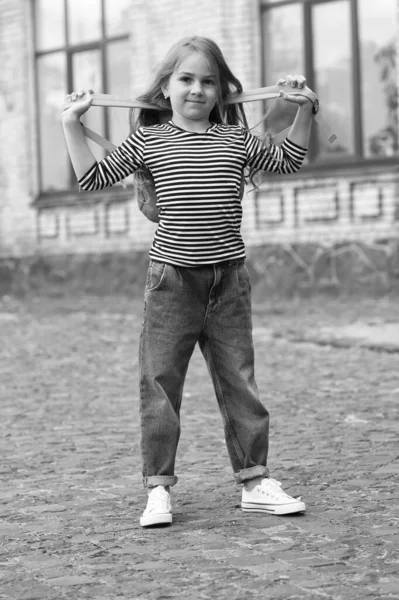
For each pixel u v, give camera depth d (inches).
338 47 670.5
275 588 156.6
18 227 870.4
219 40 714.8
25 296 852.6
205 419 308.0
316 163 677.3
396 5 639.8
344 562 168.1
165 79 196.5
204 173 190.4
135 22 774.5
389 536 181.3
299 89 195.8
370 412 308.0
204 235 191.8
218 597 153.7
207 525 193.6
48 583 162.9
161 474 197.6
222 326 198.2
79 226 822.5
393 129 648.4
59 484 232.2
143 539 185.6
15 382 391.5
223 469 242.1
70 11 829.2
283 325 537.0
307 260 674.8
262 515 199.3
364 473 231.1
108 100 196.9
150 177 195.6
